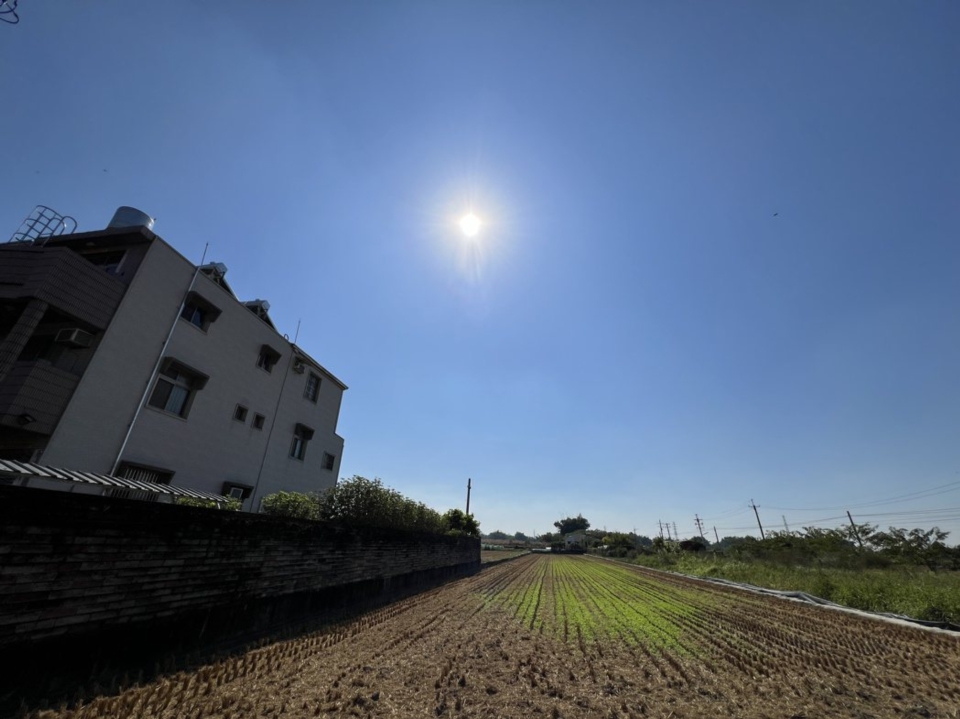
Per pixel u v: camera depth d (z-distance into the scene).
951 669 6.20
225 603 6.16
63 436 10.01
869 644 7.75
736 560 29.83
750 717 4.32
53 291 10.05
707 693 5.04
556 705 4.50
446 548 19.03
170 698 3.96
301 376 20.14
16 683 3.60
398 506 14.22
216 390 14.74
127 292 11.82
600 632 8.39
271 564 7.23
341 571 9.59
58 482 9.41
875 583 13.66
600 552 61.84
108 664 4.42
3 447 9.83
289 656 5.61
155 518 5.17
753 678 5.64
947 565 23.91
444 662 5.84
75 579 4.20
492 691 4.83
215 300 15.02
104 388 11.00
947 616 10.14
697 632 8.59
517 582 18.45
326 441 22.00
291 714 3.87
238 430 15.68
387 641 6.79
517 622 9.12
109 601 4.52
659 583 20.05
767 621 10.02
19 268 10.12
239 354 15.99
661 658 6.53
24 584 3.75
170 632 5.22
